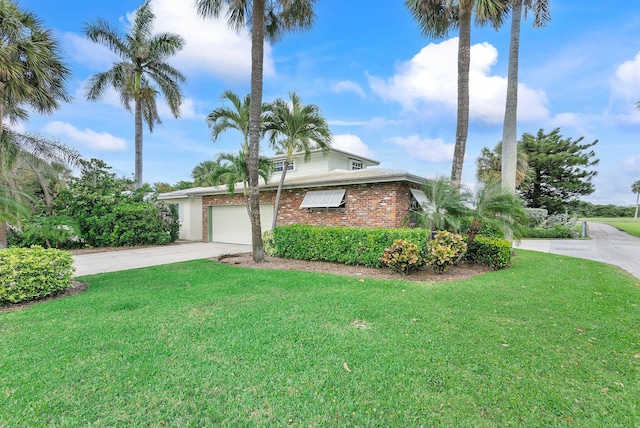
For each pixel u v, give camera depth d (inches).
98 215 668.1
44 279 258.5
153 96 883.4
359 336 178.4
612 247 698.8
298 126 504.1
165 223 761.6
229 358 152.9
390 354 156.6
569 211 1456.7
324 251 441.1
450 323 198.7
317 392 125.5
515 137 518.3
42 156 570.6
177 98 912.3
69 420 109.4
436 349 162.2
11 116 560.4
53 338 177.2
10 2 415.8
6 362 149.1
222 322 200.5
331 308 228.2
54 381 132.6
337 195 576.7
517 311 223.9
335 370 141.9
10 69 398.6
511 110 517.0
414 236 378.6
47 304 246.4
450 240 379.9
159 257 527.2
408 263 346.6
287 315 213.6
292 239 476.4
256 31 424.5
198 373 139.2
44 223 571.5
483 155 1237.1
